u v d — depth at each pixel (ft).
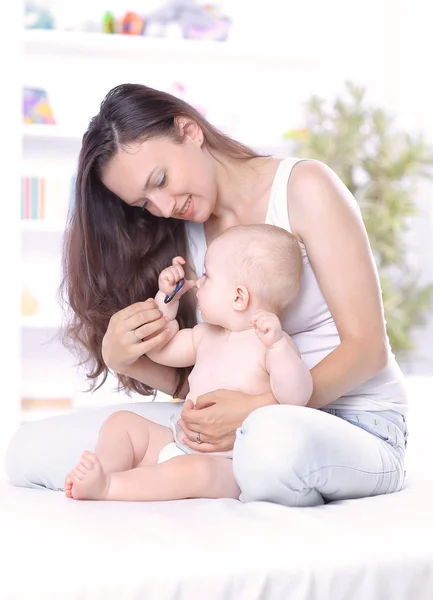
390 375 5.31
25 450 5.26
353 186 12.60
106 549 3.47
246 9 13.08
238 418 4.67
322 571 3.45
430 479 5.37
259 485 4.24
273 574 3.41
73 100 12.41
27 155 12.33
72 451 5.22
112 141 5.14
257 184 5.42
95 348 5.98
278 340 4.62
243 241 5.09
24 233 12.31
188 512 4.10
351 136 12.44
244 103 12.90
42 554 3.42
